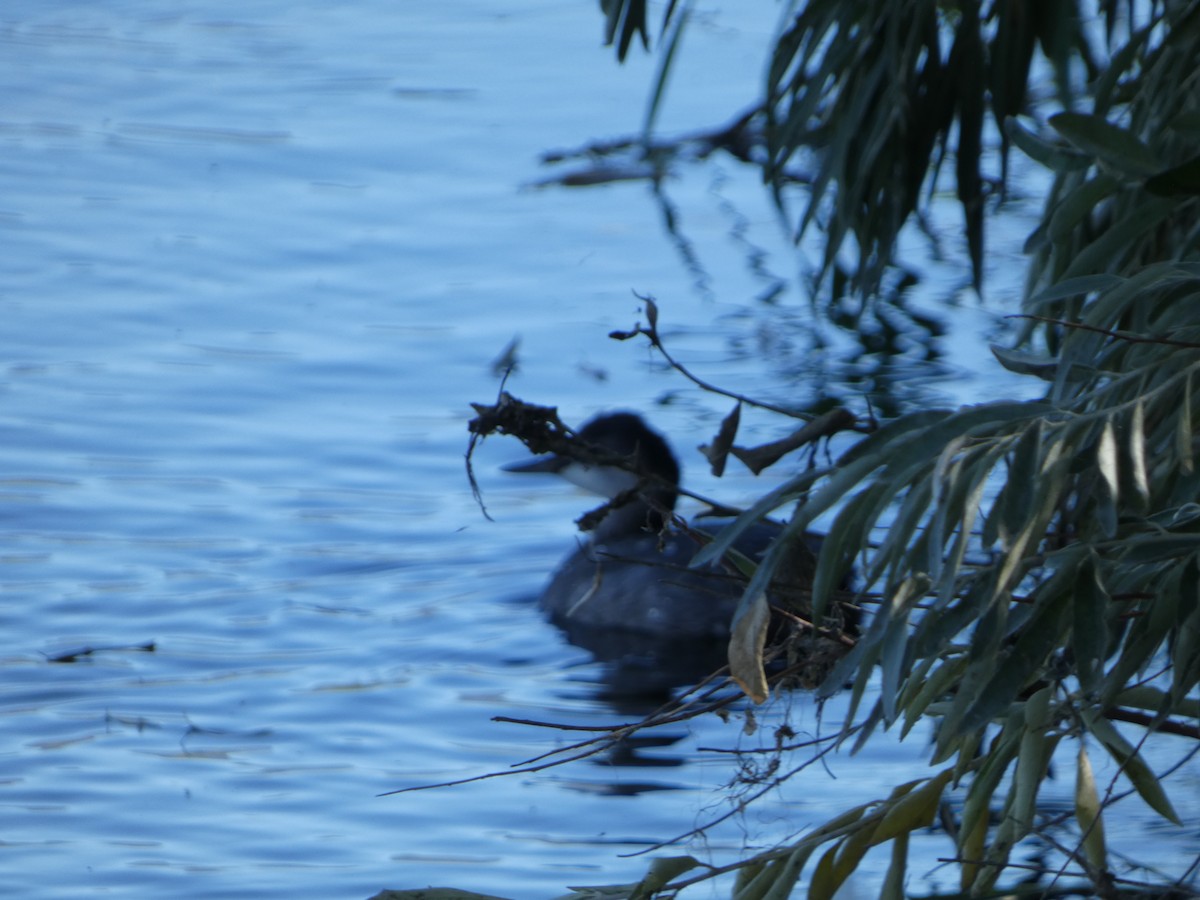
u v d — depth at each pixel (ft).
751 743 32.55
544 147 75.82
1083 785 20.66
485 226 67.05
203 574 41.06
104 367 52.95
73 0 99.60
